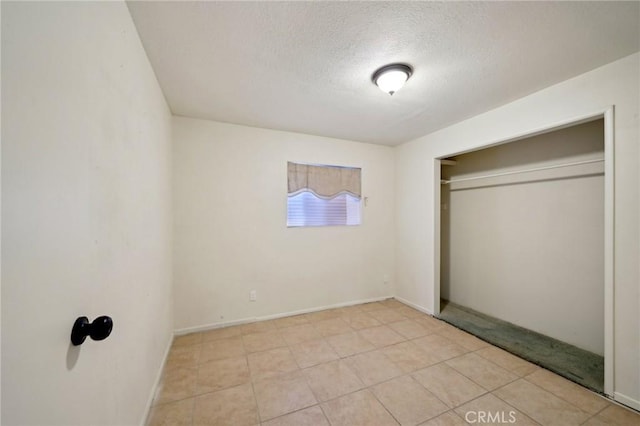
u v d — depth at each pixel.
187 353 2.21
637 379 1.55
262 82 1.93
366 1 1.19
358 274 3.50
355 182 3.48
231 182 2.79
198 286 2.65
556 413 1.53
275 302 3.00
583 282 2.29
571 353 2.20
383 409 1.57
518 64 1.70
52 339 0.65
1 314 0.49
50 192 0.65
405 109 2.43
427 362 2.07
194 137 2.64
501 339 2.46
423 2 1.20
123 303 1.17
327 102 2.27
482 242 3.19
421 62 1.68
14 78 0.53
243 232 2.85
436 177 3.11
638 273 1.55
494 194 3.05
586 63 1.68
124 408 1.17
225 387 1.77
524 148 2.75
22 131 0.55
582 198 2.31
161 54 1.58
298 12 1.25
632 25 1.34
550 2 1.19
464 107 2.37
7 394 0.51
